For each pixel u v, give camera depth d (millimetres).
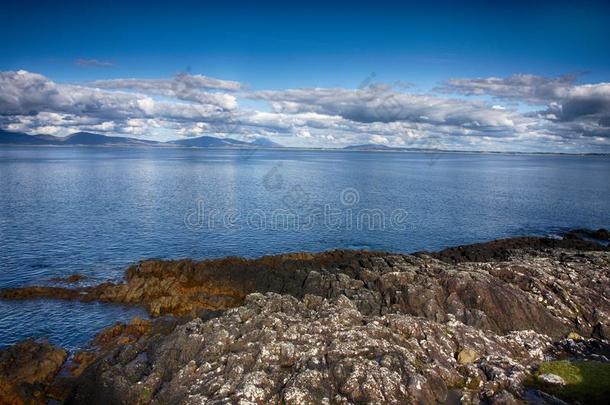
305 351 26344
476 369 26125
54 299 41312
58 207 88000
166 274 47031
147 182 138250
